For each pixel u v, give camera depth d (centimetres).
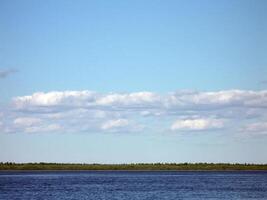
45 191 17375
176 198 15012
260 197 15312
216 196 15588
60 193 16588
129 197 15300
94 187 19450
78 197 15275
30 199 14738
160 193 16588
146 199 14738
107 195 15888
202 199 14750
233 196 15588
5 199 14762
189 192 16988
